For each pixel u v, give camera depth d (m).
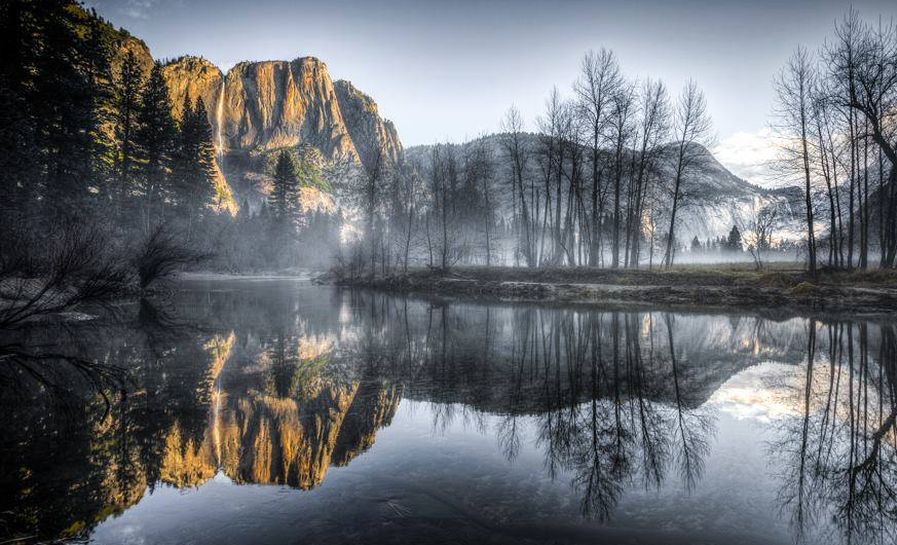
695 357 10.00
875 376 8.30
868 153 24.52
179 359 9.65
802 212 25.19
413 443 5.10
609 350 10.91
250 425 5.68
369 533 3.18
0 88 17.77
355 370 8.84
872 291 18.61
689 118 26.89
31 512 3.55
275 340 12.27
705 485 4.07
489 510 3.55
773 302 20.02
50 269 13.94
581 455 4.77
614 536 3.17
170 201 43.50
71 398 6.77
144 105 39.75
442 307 21.22
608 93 26.94
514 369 8.94
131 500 3.75
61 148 23.06
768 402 6.78
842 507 3.67
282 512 3.51
